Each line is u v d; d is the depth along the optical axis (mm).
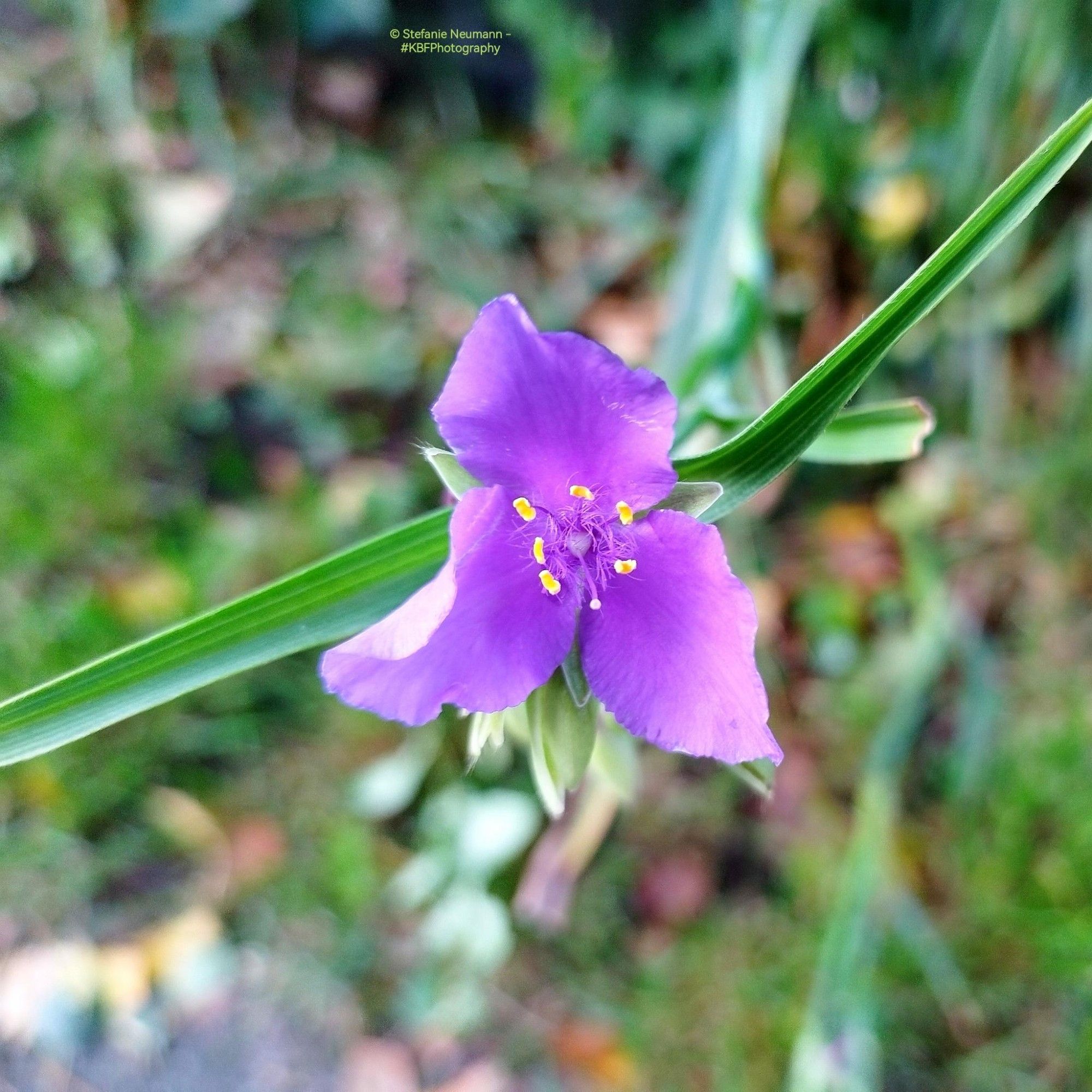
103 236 200
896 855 166
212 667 90
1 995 160
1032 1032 156
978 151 179
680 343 150
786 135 191
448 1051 159
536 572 91
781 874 168
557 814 95
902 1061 156
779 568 187
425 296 205
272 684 173
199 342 197
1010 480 190
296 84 217
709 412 115
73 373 183
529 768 168
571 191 215
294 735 174
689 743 88
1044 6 165
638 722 90
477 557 87
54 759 163
